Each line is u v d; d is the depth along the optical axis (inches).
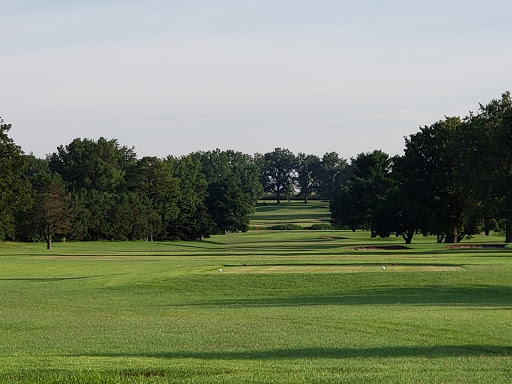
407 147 3203.7
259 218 7593.5
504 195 2667.3
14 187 3373.5
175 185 5398.6
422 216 3196.4
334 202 6067.9
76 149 5940.0
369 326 844.6
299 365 572.4
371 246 2933.1
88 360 603.2
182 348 696.4
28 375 516.1
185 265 1907.0
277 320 927.0
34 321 946.1
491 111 2859.3
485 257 2064.5
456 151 2898.6
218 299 1304.1
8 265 2080.5
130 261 2209.6
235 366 561.6
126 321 938.7
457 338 749.9
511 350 677.9
